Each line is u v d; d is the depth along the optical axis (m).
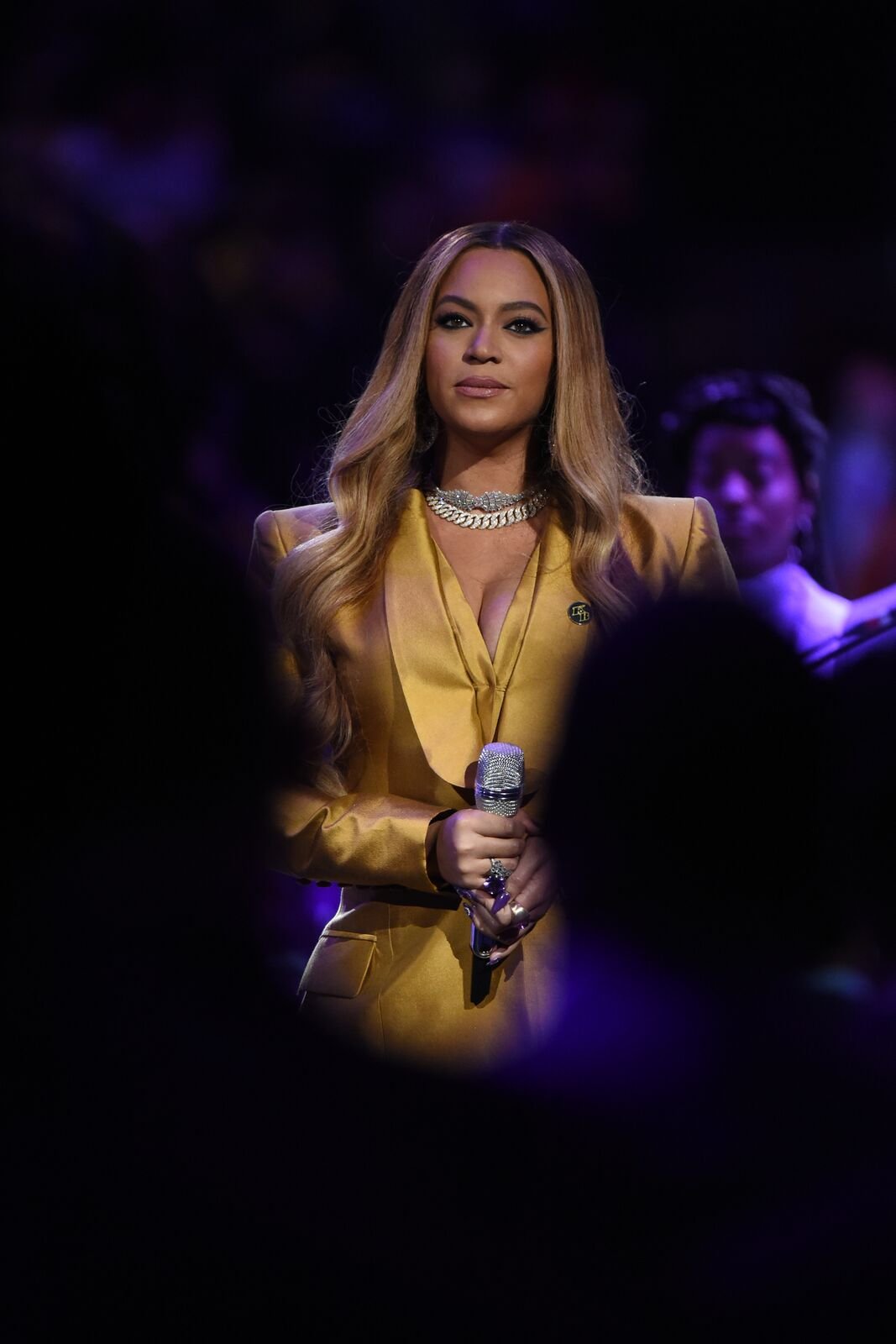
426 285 7.89
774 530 12.45
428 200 27.70
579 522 7.78
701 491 12.54
